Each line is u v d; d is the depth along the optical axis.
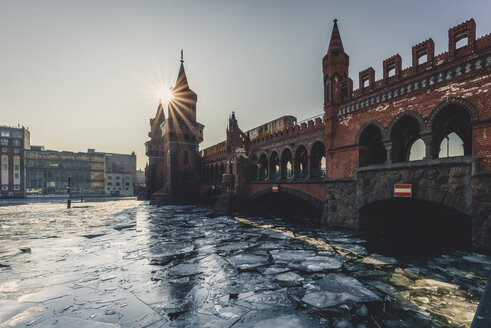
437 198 11.52
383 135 14.31
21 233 16.11
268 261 9.95
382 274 8.35
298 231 16.20
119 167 98.88
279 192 23.89
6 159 72.88
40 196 76.75
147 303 6.40
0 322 5.42
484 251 9.98
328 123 17.91
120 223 20.61
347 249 11.58
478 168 10.16
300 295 6.88
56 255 10.77
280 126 30.30
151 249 11.84
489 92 10.04
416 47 12.95
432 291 6.98
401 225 17.17
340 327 5.29
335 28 17.88
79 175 87.44
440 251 11.07
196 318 5.68
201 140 52.50
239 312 5.97
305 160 25.77
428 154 12.09
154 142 60.28
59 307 6.15
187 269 9.03
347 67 17.89
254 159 31.28
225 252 11.33
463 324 5.32
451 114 13.44
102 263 9.69
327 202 18.08
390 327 5.26
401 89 13.37
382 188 14.17
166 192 44.31
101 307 6.17
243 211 29.56
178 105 46.41
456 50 11.28
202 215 26.36
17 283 7.66
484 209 9.95
